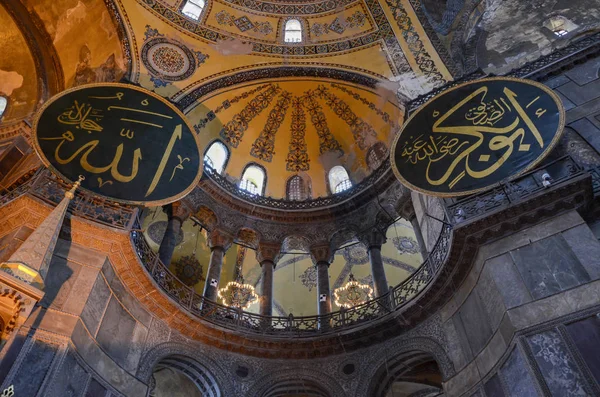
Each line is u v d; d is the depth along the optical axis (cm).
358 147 1530
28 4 1423
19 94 1430
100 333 866
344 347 1091
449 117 1130
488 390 795
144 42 1377
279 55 1510
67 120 1073
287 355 1102
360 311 1259
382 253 1711
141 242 1026
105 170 1036
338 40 1530
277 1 1576
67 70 1416
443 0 1562
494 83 1122
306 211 1462
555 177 915
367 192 1420
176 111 1232
